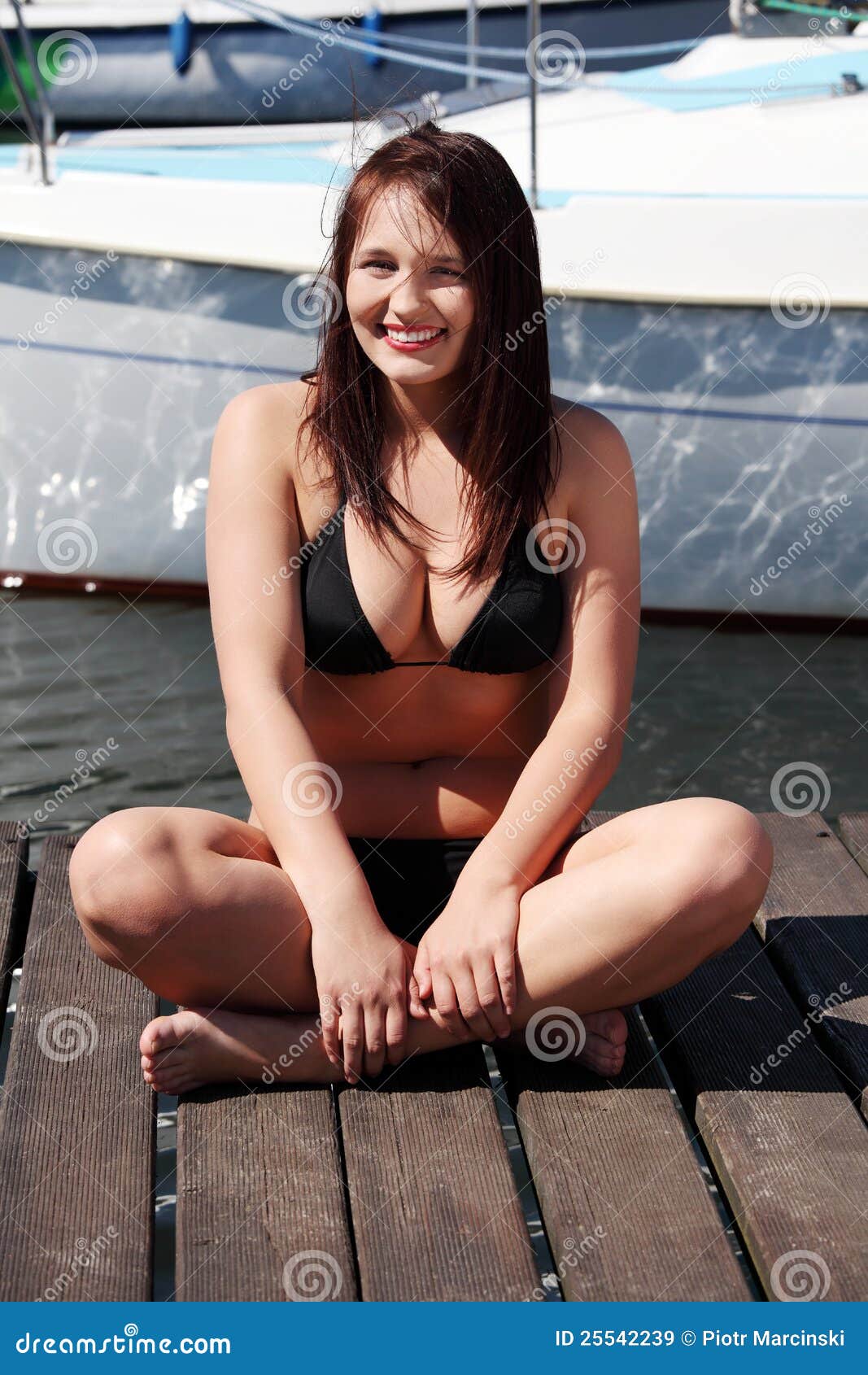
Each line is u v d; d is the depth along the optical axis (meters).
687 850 2.05
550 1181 1.98
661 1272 1.84
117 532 5.19
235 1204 1.93
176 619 5.12
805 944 2.58
